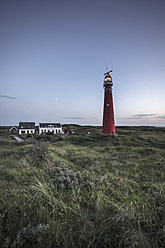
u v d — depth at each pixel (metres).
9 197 2.68
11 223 2.02
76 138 24.48
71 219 2.20
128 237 1.75
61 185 3.52
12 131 52.94
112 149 14.76
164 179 5.54
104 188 3.45
